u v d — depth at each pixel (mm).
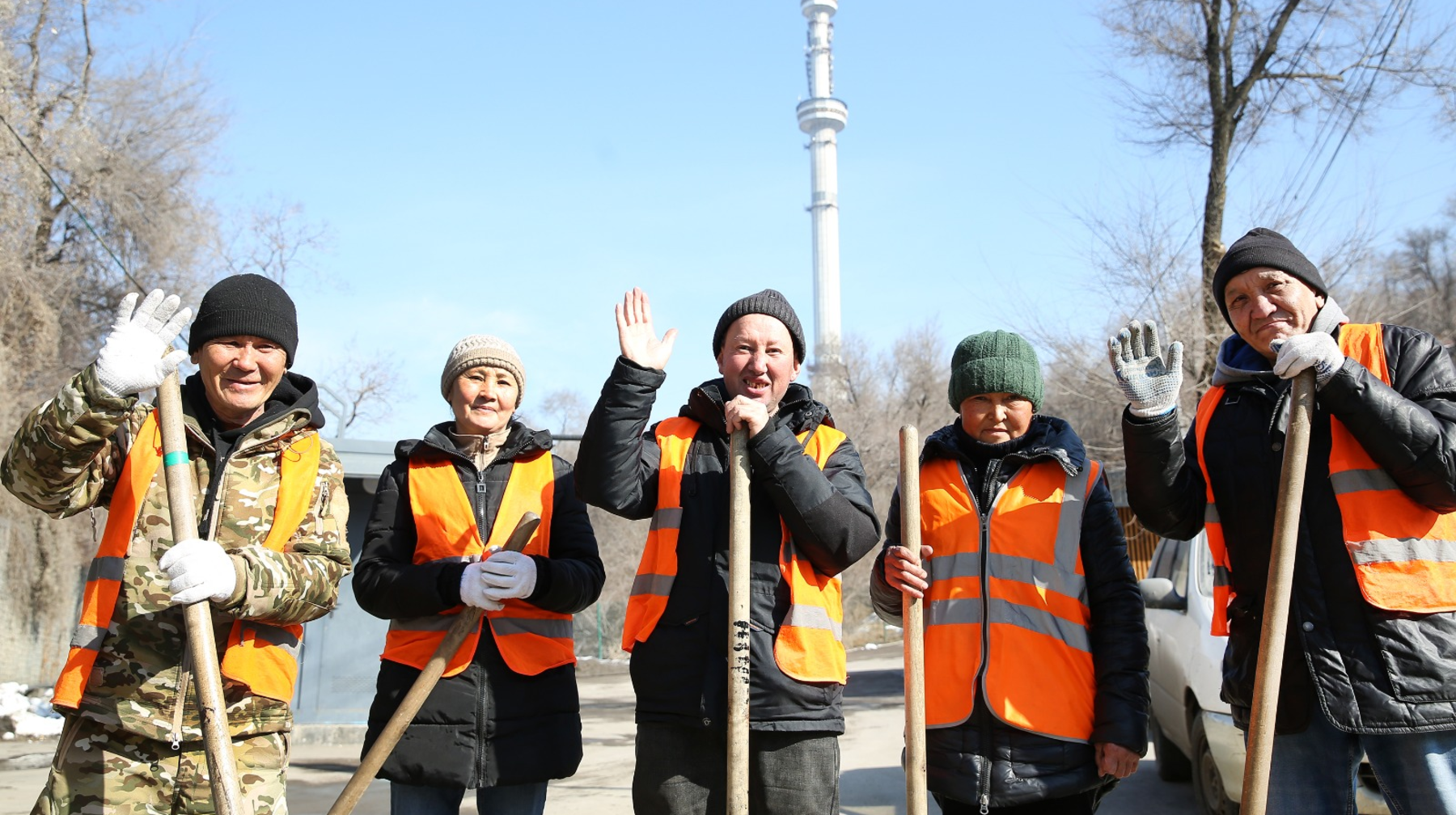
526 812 3154
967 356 3305
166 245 14516
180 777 2652
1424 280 21469
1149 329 3020
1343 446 2760
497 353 3420
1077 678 3039
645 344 2967
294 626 2855
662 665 2855
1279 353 2693
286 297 3014
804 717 2785
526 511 3344
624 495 2951
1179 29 12352
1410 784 2627
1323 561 2725
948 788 3002
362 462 9711
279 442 2928
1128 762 2941
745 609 2658
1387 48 11508
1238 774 4762
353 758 8758
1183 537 3225
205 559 2475
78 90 14125
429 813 3094
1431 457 2576
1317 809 2729
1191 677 5402
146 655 2652
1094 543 3145
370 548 3316
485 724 3055
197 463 2850
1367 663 2631
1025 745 2957
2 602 12992
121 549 2699
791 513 2793
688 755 2826
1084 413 16359
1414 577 2643
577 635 28391
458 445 3465
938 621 3148
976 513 3178
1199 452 3070
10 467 2611
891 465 30125
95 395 2477
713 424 3061
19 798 6895
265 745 2773
